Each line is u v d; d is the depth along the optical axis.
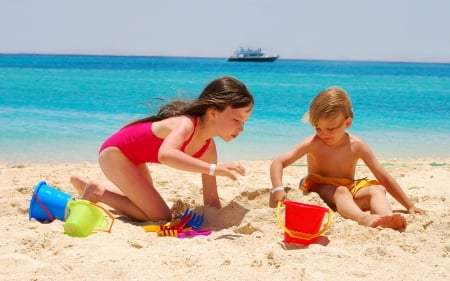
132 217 4.34
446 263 3.07
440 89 25.81
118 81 26.95
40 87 21.16
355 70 68.31
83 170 6.75
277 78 36.25
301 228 3.52
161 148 3.86
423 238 3.59
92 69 47.50
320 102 4.40
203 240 3.58
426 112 15.18
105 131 10.48
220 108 4.06
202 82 26.97
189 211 4.07
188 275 2.81
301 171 6.92
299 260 3.05
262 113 14.10
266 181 5.99
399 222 3.82
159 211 4.29
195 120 4.13
